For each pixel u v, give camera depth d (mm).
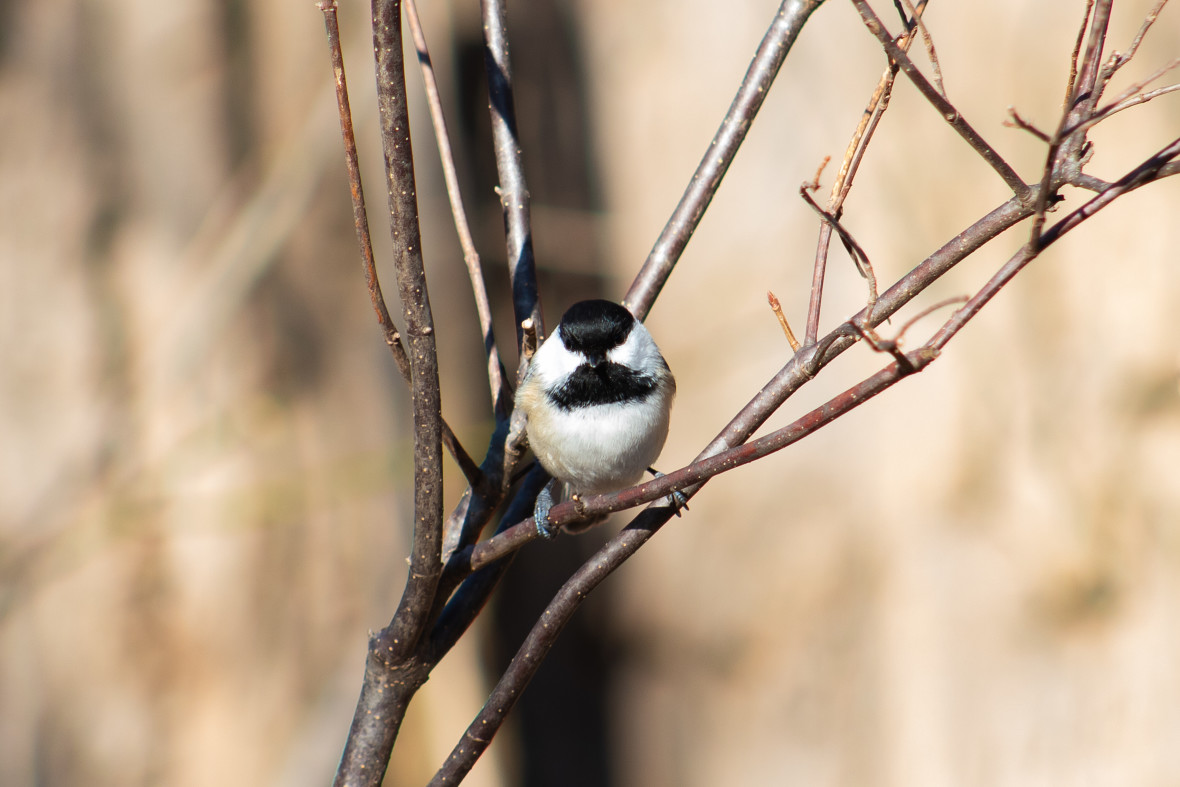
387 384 10547
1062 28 11891
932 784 13312
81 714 9594
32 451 9453
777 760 14305
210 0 9812
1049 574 12648
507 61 5793
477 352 12930
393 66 3541
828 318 13602
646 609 14914
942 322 12617
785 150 13727
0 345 9445
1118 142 12133
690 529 14562
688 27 15055
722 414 14203
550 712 15203
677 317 14445
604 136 15578
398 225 3705
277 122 10078
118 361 9648
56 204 9570
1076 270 12328
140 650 9695
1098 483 12406
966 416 12891
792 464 13922
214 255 9859
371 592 10391
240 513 9648
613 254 15562
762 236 14023
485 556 4395
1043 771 12734
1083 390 12406
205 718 9828
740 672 14539
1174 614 12180
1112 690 12398
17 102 9477
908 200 12727
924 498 13211
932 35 12430
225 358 9914
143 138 9750
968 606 13047
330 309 10328
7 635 9430
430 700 11797
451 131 12930
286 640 10078
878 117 3971
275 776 9898
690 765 14797
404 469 10055
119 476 9547
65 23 9531
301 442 10031
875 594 13609
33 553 9250
